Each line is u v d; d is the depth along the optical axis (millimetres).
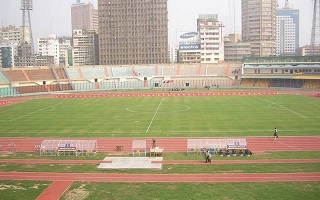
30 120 87438
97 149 58812
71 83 182875
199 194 37906
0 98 146000
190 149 55531
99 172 46031
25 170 47312
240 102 116625
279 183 40750
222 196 37250
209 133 69312
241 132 69812
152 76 196125
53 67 187250
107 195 38219
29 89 166750
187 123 80062
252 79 186250
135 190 39469
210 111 97438
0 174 45719
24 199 37531
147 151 57406
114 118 88625
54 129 75688
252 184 40531
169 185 40781
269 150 56312
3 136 69750
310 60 172375
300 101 116312
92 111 101438
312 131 69750
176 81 194000
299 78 165250
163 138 66062
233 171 45344
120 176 44250
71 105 117000
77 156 54406
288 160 50000
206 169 46438
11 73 169125
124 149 58844
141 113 96250
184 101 122812
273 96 133375
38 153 56594
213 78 192500
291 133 68375
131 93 157375
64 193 39031
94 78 189000
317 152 54438
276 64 179875
